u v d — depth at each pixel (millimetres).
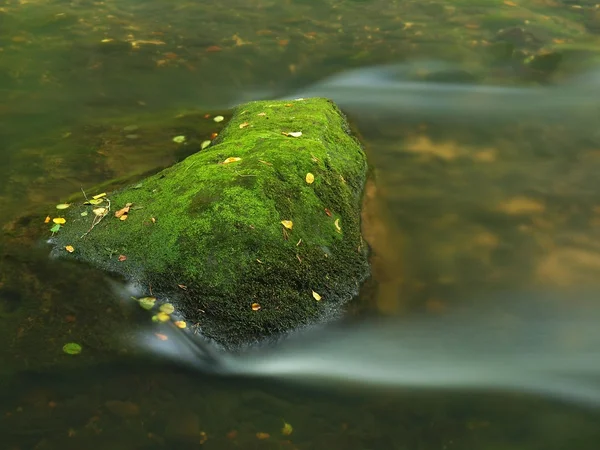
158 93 2234
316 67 2457
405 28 2764
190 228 1385
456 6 2998
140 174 1716
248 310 1319
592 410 1240
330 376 1281
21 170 1737
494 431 1196
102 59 2432
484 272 1524
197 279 1342
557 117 2139
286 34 2680
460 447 1169
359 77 2395
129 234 1430
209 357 1271
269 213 1412
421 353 1342
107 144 1870
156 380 1231
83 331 1281
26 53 2449
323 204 1506
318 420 1199
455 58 2521
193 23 2768
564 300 1465
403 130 2035
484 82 2361
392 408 1229
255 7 2971
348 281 1436
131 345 1271
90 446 1129
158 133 1927
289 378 1270
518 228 1656
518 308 1444
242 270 1344
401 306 1428
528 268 1540
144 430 1157
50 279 1371
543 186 1809
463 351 1351
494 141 1998
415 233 1624
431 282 1490
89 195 1617
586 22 2836
